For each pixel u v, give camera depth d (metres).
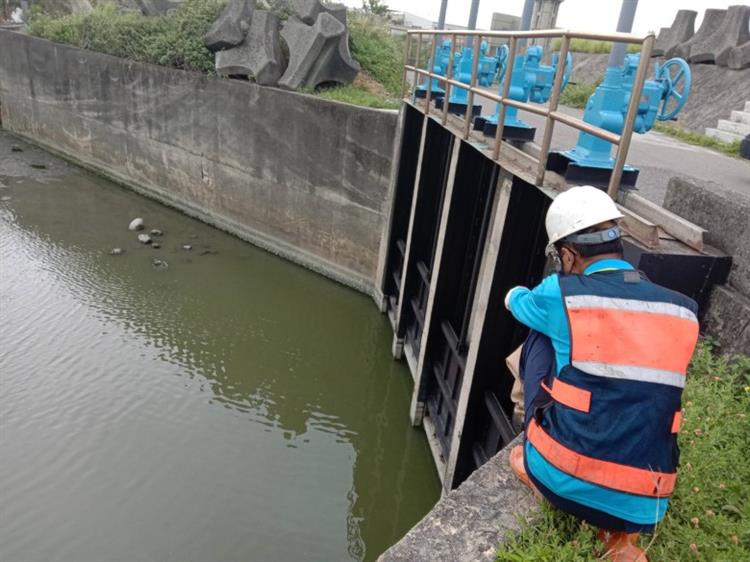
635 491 2.12
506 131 5.86
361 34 15.84
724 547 2.53
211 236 14.48
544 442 2.27
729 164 8.27
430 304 7.72
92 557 6.22
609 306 2.14
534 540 2.54
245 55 13.20
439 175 8.82
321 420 8.83
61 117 19.03
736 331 3.42
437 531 2.66
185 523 6.74
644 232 3.50
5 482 7.07
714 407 3.20
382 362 10.19
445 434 7.31
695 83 13.74
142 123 15.99
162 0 17.03
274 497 7.26
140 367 9.44
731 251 3.55
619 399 2.08
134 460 7.59
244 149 13.43
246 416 8.70
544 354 2.36
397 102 12.55
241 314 11.29
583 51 18.44
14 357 9.31
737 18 13.08
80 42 17.66
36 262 12.52
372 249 11.76
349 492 7.55
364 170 11.36
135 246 13.62
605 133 3.40
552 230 2.39
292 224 13.06
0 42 20.53
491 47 9.79
